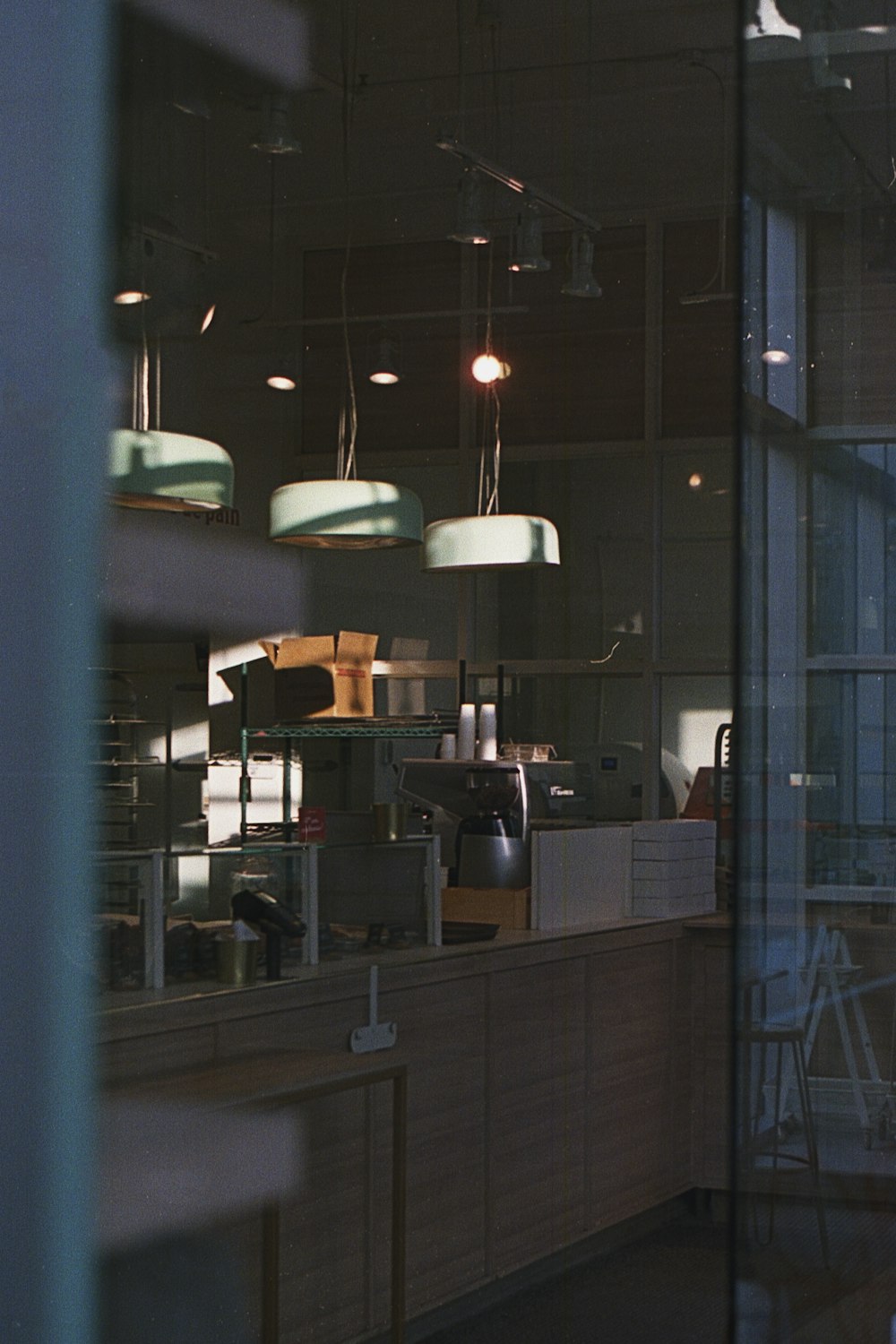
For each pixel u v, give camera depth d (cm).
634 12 546
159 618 622
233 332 693
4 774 189
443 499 774
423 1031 338
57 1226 198
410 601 764
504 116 641
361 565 759
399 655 766
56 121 195
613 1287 363
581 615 747
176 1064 263
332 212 728
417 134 660
